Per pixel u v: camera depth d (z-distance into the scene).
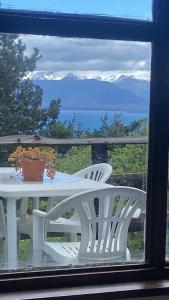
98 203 2.64
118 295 2.02
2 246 2.66
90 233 2.62
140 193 2.41
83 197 2.67
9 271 2.10
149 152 2.23
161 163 2.19
